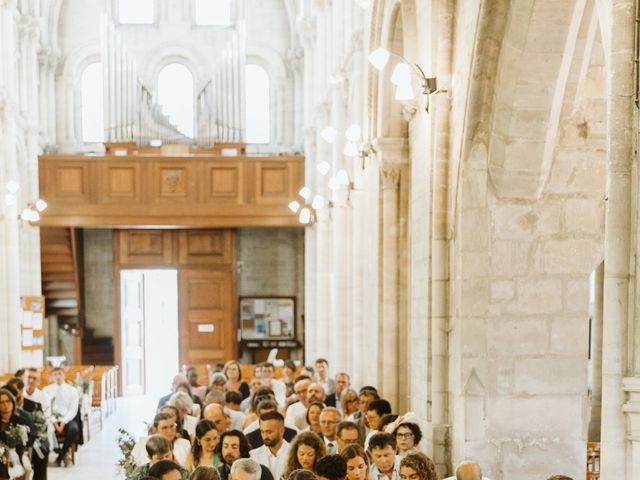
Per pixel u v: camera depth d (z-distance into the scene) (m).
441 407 8.45
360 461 6.11
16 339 18.92
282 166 21.11
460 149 7.90
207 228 23.34
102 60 21.89
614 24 4.63
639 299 4.58
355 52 14.13
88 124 24.16
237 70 22.22
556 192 8.00
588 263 8.08
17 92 19.78
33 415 10.65
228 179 20.95
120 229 23.03
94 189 20.58
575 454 8.02
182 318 23.22
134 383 24.39
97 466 13.94
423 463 5.75
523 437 7.99
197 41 24.20
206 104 22.25
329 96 18.05
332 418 7.98
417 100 9.18
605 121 7.85
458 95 8.09
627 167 4.62
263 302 24.75
